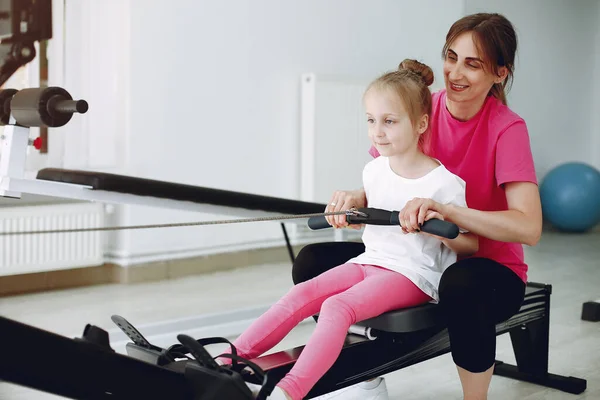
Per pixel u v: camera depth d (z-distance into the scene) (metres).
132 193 2.11
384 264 1.74
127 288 3.99
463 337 1.67
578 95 7.47
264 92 4.72
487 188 1.90
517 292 1.77
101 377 1.28
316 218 1.83
